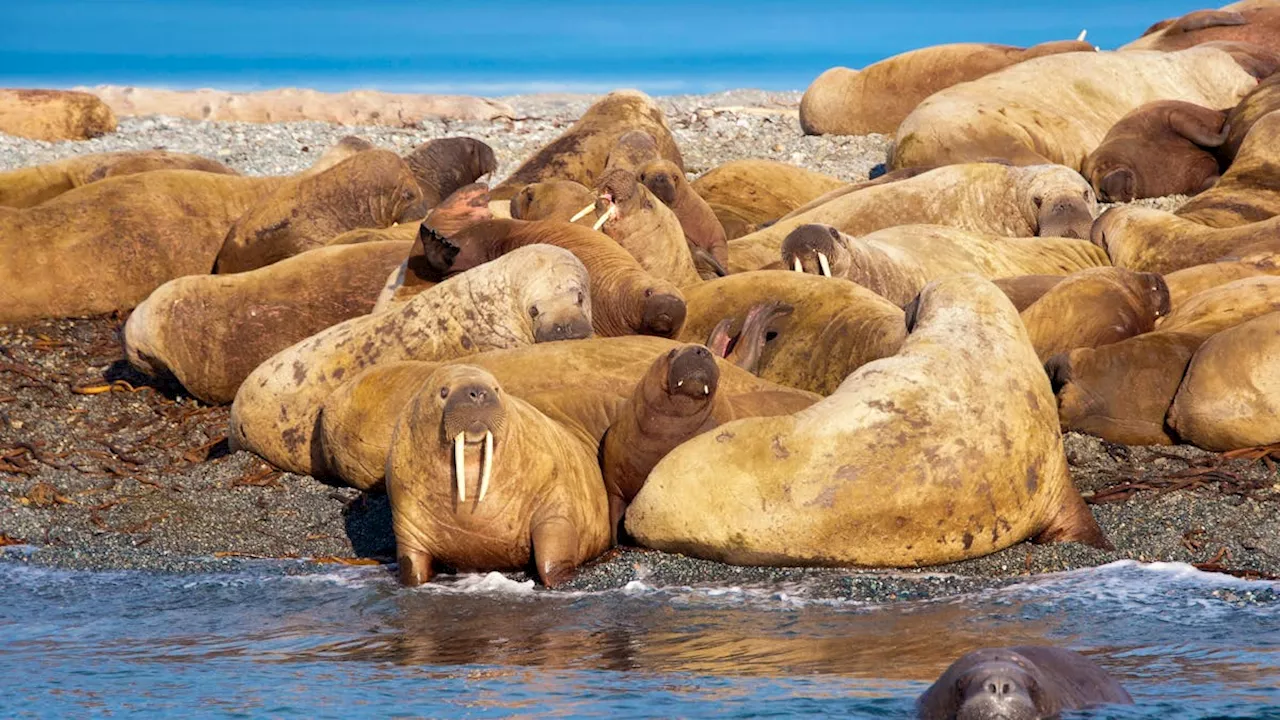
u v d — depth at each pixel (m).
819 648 27.56
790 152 89.38
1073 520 34.44
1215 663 25.56
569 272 44.44
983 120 78.44
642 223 52.31
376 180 61.78
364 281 51.06
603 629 29.45
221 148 96.62
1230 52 90.12
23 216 60.22
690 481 33.25
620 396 38.81
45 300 58.97
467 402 31.73
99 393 51.16
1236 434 38.78
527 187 55.62
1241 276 49.34
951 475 32.25
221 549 38.06
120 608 32.69
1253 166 64.12
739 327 45.19
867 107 94.75
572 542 33.62
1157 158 73.62
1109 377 40.84
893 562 33.06
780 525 32.44
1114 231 59.34
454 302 44.91
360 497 41.00
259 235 60.22
